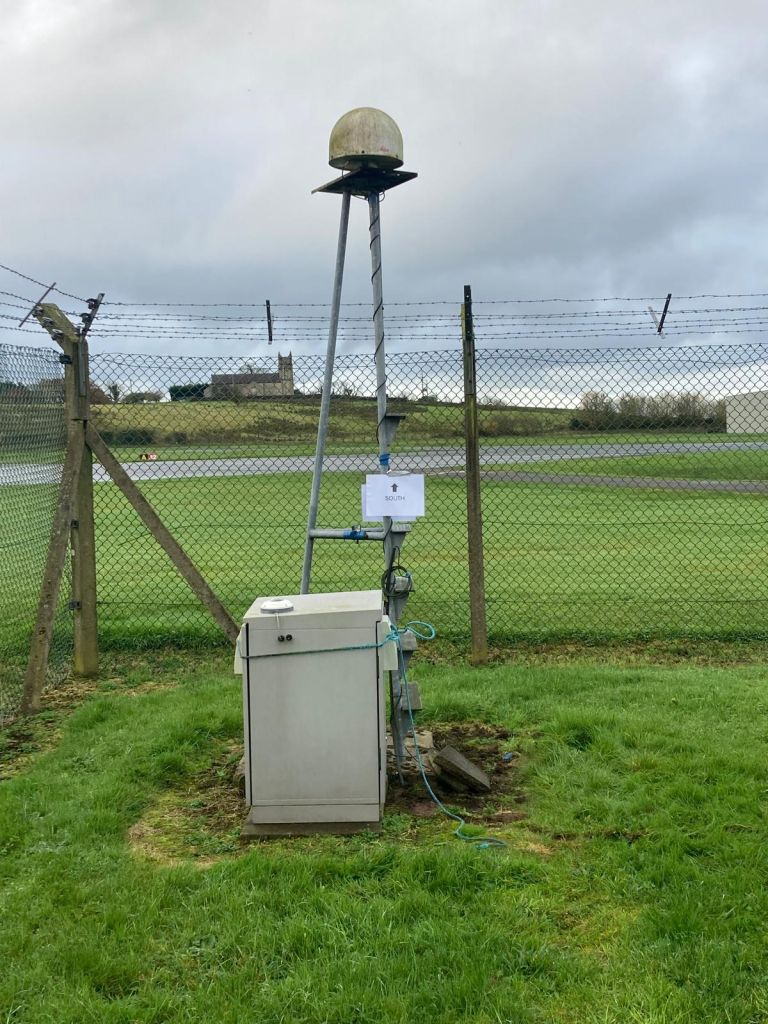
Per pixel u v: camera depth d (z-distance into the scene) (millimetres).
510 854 3951
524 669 6848
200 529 15133
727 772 4695
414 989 3023
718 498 18500
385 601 5035
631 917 3451
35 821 4305
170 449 8414
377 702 4316
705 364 7781
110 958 3199
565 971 3107
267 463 10562
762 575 11141
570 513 16938
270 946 3262
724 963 3113
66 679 7016
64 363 6758
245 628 4305
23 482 7062
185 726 5578
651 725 5402
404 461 9773
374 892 3648
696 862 3820
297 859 3871
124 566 12203
